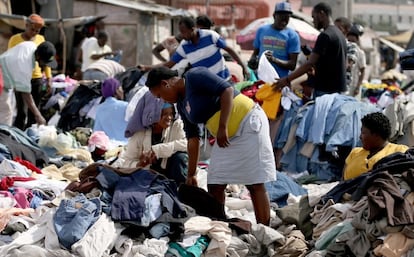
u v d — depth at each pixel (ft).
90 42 47.16
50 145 29.84
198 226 20.53
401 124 27.89
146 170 21.88
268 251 20.63
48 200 22.80
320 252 19.63
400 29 222.89
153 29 57.93
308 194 22.90
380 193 19.66
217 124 21.27
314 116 28.81
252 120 21.29
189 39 31.19
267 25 34.22
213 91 20.85
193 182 22.77
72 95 34.86
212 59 31.24
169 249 20.08
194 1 78.07
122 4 55.93
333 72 30.68
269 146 21.63
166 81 21.43
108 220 20.18
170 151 24.20
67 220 19.97
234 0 79.05
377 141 23.25
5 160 25.03
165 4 74.43
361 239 19.45
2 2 52.85
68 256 19.13
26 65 32.65
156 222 20.49
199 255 20.10
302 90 32.19
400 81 64.08
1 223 20.33
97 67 39.42
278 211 22.40
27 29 36.17
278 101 29.55
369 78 89.51
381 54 121.49
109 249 19.76
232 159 21.39
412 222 18.86
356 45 40.75
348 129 28.14
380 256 18.89
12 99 32.99
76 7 58.08
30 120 34.22
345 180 23.09
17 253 19.03
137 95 31.40
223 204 22.21
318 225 21.06
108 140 30.89
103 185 21.33
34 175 25.48
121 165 25.44
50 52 33.30
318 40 30.32
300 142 29.32
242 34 59.00
